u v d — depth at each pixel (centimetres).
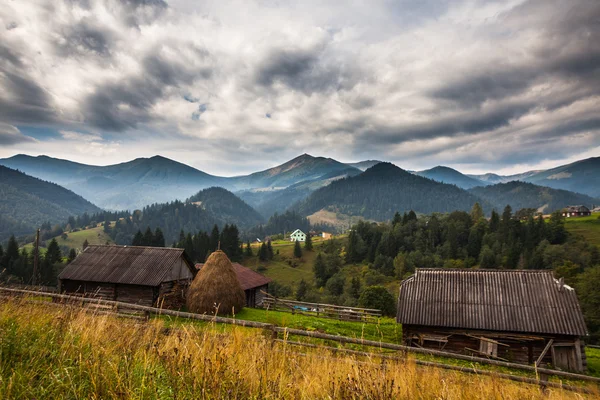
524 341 2255
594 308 5309
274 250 16738
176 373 376
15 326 430
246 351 499
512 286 2473
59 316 509
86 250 3262
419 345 2411
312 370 534
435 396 490
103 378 341
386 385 431
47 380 340
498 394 544
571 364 2169
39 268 7956
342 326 2694
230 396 335
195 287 2695
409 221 14475
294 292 10088
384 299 4625
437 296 2525
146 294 2869
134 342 479
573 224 14325
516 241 11362
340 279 9975
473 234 12519
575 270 6819
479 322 2308
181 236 13688
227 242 13575
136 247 3256
